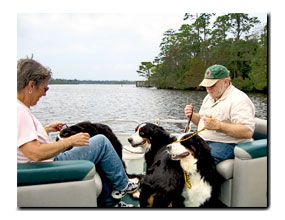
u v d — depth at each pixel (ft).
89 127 8.42
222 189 7.42
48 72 5.73
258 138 8.56
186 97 46.11
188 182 6.74
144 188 6.88
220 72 7.64
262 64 48.91
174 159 6.67
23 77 5.41
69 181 5.45
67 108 45.14
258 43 49.60
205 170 6.65
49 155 5.34
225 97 7.76
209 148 6.77
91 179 5.58
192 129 9.50
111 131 8.79
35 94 5.65
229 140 7.60
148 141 8.96
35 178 5.24
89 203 5.61
